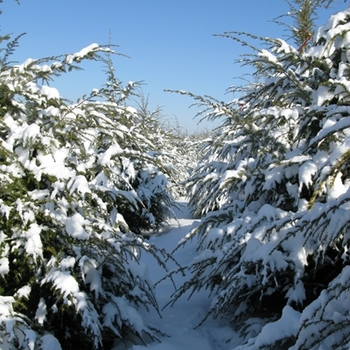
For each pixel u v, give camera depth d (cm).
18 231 261
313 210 247
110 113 374
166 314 361
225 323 345
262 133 372
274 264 271
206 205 478
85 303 251
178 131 1661
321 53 327
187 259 548
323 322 208
